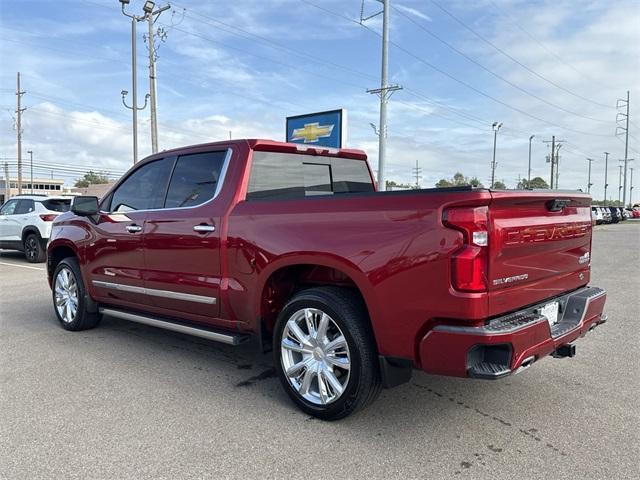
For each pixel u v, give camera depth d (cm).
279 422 358
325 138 1894
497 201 301
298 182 480
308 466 299
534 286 346
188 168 478
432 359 308
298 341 376
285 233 377
